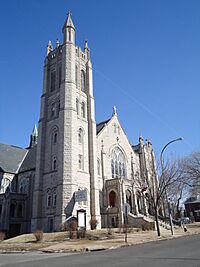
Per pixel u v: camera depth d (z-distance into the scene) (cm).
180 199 7025
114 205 5156
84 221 4459
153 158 6656
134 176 5903
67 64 5297
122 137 6294
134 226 4588
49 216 4550
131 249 1947
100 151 5538
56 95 5381
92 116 5403
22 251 2344
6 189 5566
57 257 1733
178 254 1473
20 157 6750
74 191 4434
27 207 5516
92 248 2147
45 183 4834
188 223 7081
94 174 4941
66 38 5534
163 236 3092
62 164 4541
